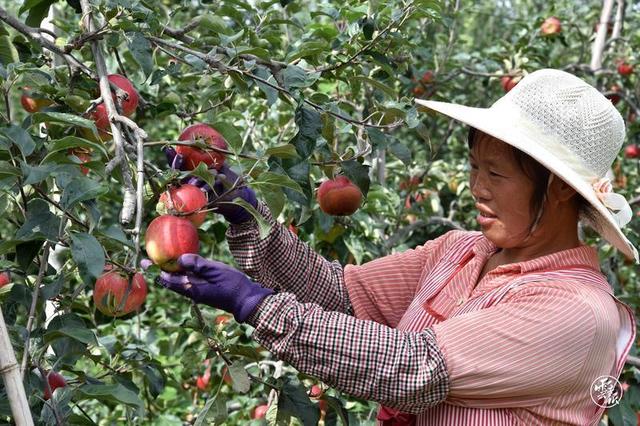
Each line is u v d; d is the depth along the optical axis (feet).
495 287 5.10
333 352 4.70
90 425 5.25
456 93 18.17
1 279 6.12
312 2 14.20
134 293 5.38
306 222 9.21
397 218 11.42
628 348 5.17
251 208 5.22
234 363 6.08
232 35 6.84
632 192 14.83
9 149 4.82
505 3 27.09
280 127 11.08
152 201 5.57
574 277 4.98
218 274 4.85
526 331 4.67
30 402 5.03
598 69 14.69
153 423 10.57
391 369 4.64
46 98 6.45
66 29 8.07
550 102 4.99
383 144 6.91
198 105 9.66
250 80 6.97
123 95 6.05
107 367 6.59
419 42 11.76
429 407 4.81
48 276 6.43
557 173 4.72
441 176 12.92
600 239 10.46
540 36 14.96
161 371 7.36
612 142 5.12
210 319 9.55
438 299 5.48
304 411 6.47
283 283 6.15
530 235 5.10
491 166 5.03
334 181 7.61
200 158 5.74
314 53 7.21
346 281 6.23
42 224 4.67
